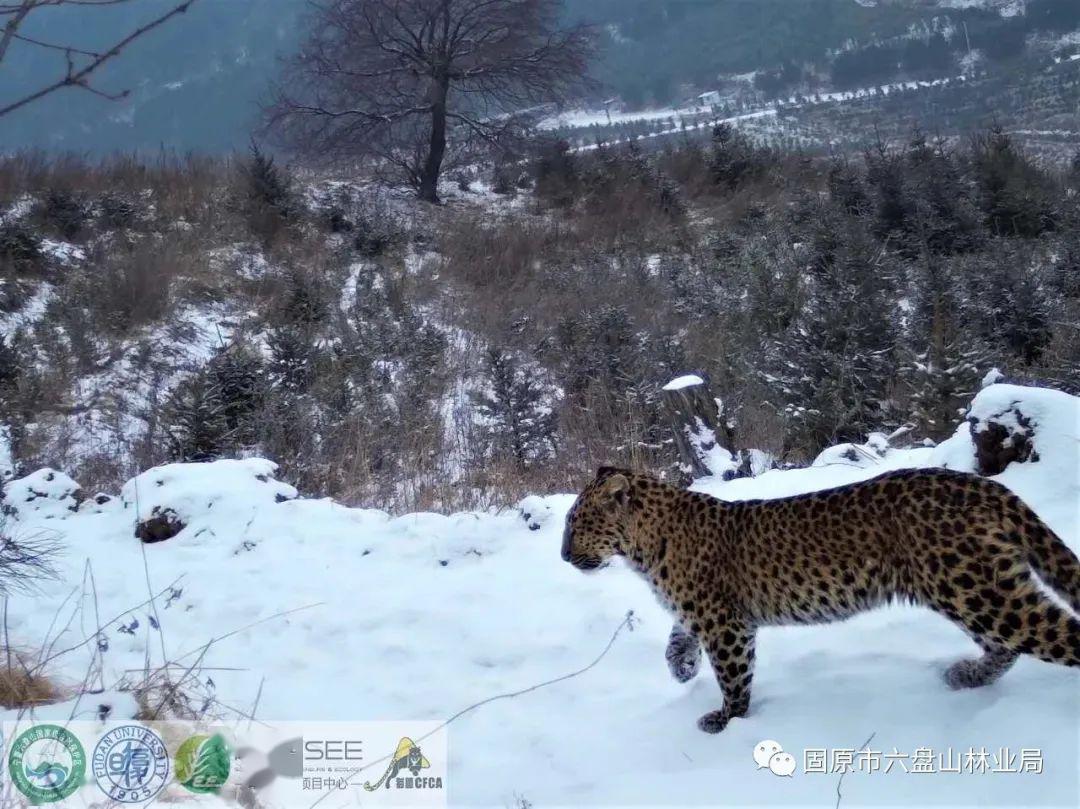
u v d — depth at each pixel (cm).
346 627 614
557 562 674
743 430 1062
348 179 2859
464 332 1727
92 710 491
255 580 699
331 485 1063
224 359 1366
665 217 2405
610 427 1146
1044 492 615
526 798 421
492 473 1052
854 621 532
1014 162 2206
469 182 2966
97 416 1389
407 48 2848
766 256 1866
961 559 399
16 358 1435
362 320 1736
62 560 760
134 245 1909
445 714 511
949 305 1346
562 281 1970
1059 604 423
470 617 610
